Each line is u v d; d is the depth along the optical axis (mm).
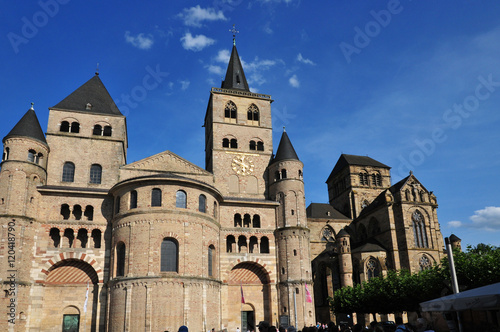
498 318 31812
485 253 51312
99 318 60375
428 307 21203
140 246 58594
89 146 73688
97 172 72875
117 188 64375
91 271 63469
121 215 61688
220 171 80938
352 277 81938
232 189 80250
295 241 73062
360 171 104625
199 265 60375
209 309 60219
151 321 54875
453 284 29312
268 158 84750
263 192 81562
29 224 61594
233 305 69500
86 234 65625
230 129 85312
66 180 70875
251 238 74812
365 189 103062
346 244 81812
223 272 69312
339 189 109000
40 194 64562
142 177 61562
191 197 62938
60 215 64625
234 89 90938
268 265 72125
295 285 70312
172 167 75500
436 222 87438
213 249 65812
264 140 86438
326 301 81688
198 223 62094
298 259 71938
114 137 75625
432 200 88500
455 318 30344
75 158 72312
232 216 73562
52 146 71812
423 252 83375
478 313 32688
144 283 56438
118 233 61406
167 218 59969
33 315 59125
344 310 71938
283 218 75188
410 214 85750
